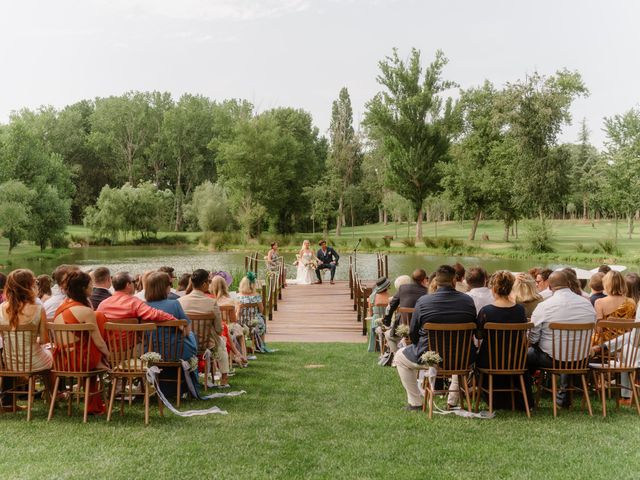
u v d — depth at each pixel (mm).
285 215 75688
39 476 4414
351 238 64688
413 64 57062
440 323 6293
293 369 9438
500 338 6273
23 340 6016
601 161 49188
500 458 4867
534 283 7836
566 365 6246
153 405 6750
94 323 6238
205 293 7738
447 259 44344
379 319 11031
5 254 50750
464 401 6938
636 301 7746
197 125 91812
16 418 6117
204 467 4664
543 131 44375
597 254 42281
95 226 65250
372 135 75188
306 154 76250
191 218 78125
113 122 91125
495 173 51719
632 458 4820
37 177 53969
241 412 6469
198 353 7645
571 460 4797
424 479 4438
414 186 59500
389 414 6391
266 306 16547
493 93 53438
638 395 6789
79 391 6238
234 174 65375
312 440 5395
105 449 5070
